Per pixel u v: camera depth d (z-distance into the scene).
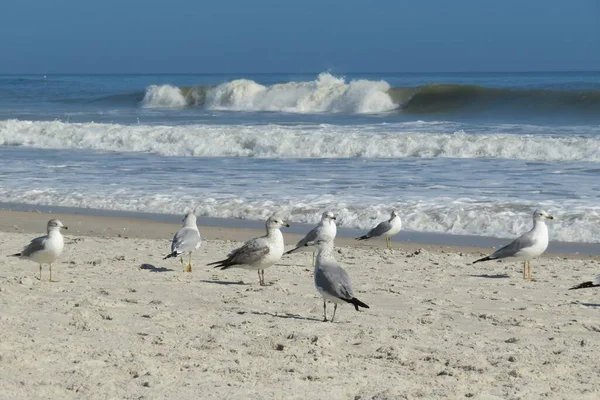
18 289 9.22
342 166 21.92
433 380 5.97
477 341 7.21
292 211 16.05
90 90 69.94
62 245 9.92
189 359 6.37
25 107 49.59
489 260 12.15
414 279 10.55
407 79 112.31
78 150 27.34
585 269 11.49
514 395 5.65
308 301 8.99
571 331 7.73
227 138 25.95
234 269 11.13
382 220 15.27
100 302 8.47
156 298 8.99
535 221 10.89
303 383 5.80
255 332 7.36
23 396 5.34
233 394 5.49
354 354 6.70
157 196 17.75
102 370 5.98
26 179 20.56
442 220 15.02
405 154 23.81
